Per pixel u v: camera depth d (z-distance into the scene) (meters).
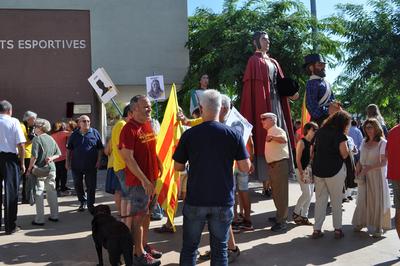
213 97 4.75
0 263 6.04
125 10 19.73
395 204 6.27
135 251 5.69
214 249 4.63
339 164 6.88
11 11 15.33
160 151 6.11
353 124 10.86
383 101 19.80
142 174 5.52
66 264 5.98
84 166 9.05
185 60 20.06
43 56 15.52
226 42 17.31
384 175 7.05
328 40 16.77
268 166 7.60
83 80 15.73
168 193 6.45
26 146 9.96
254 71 8.14
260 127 8.02
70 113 15.27
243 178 7.39
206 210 4.54
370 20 19.36
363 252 6.39
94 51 19.58
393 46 18.97
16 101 15.32
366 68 19.25
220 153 4.60
